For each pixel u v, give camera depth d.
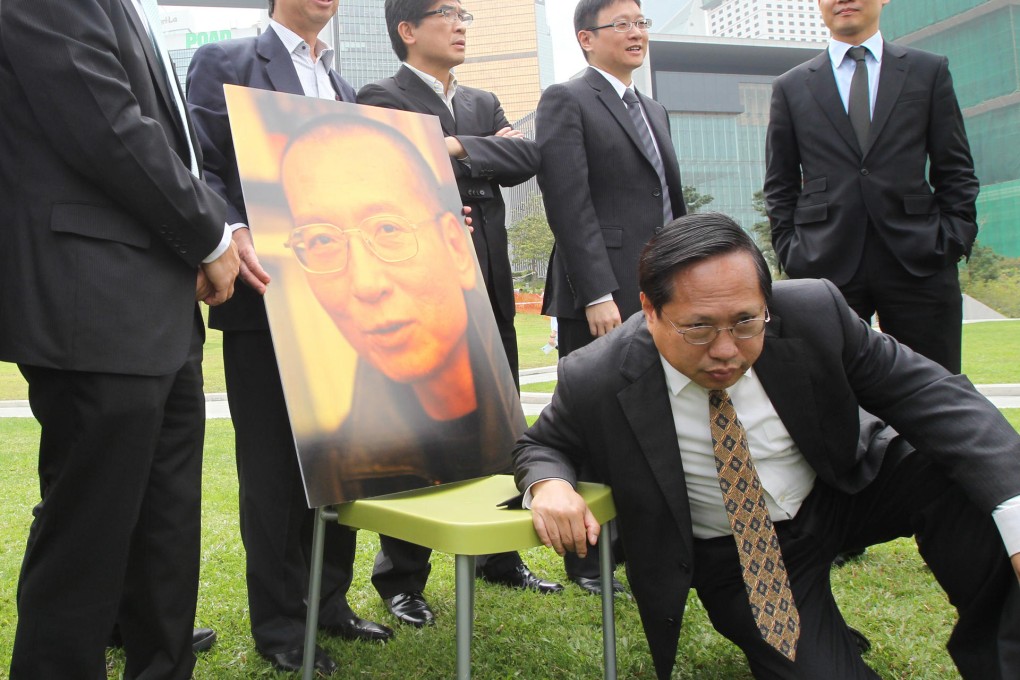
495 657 2.16
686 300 1.42
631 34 2.89
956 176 2.87
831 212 2.93
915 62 2.89
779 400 1.65
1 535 3.36
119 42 1.66
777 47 52.88
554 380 10.55
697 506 1.77
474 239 2.71
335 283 1.87
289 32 2.38
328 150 2.00
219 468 4.86
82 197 1.56
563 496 1.60
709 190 54.94
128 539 1.63
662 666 1.77
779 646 1.60
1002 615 1.52
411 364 1.90
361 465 1.73
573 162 2.82
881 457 1.77
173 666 1.86
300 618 2.22
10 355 1.52
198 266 1.72
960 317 2.93
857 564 2.81
